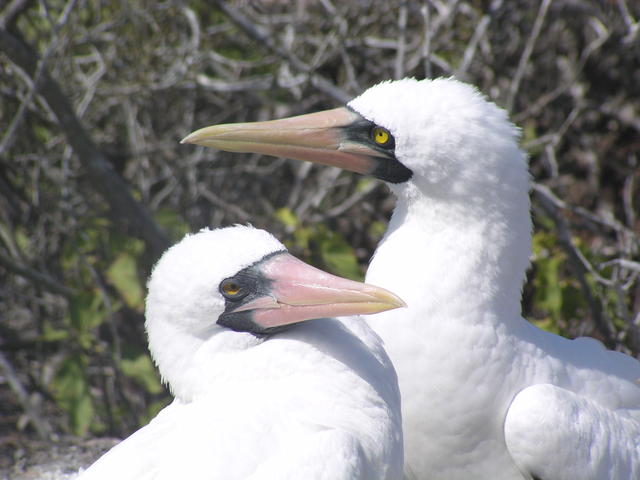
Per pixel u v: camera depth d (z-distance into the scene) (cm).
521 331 760
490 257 746
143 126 1398
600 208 1368
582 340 816
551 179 1352
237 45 1449
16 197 1320
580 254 1085
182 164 1353
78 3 1241
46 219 1302
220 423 608
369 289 639
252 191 1444
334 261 1155
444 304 740
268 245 661
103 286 1187
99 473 596
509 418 730
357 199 1340
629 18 1347
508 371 738
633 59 1378
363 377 640
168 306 657
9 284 1334
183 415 635
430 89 761
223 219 1404
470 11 1373
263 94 1407
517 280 759
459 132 741
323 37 1364
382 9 1316
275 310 651
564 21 1402
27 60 1175
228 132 784
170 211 1249
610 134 1394
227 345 658
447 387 736
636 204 1368
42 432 1149
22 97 1241
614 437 745
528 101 1394
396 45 1333
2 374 1216
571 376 767
